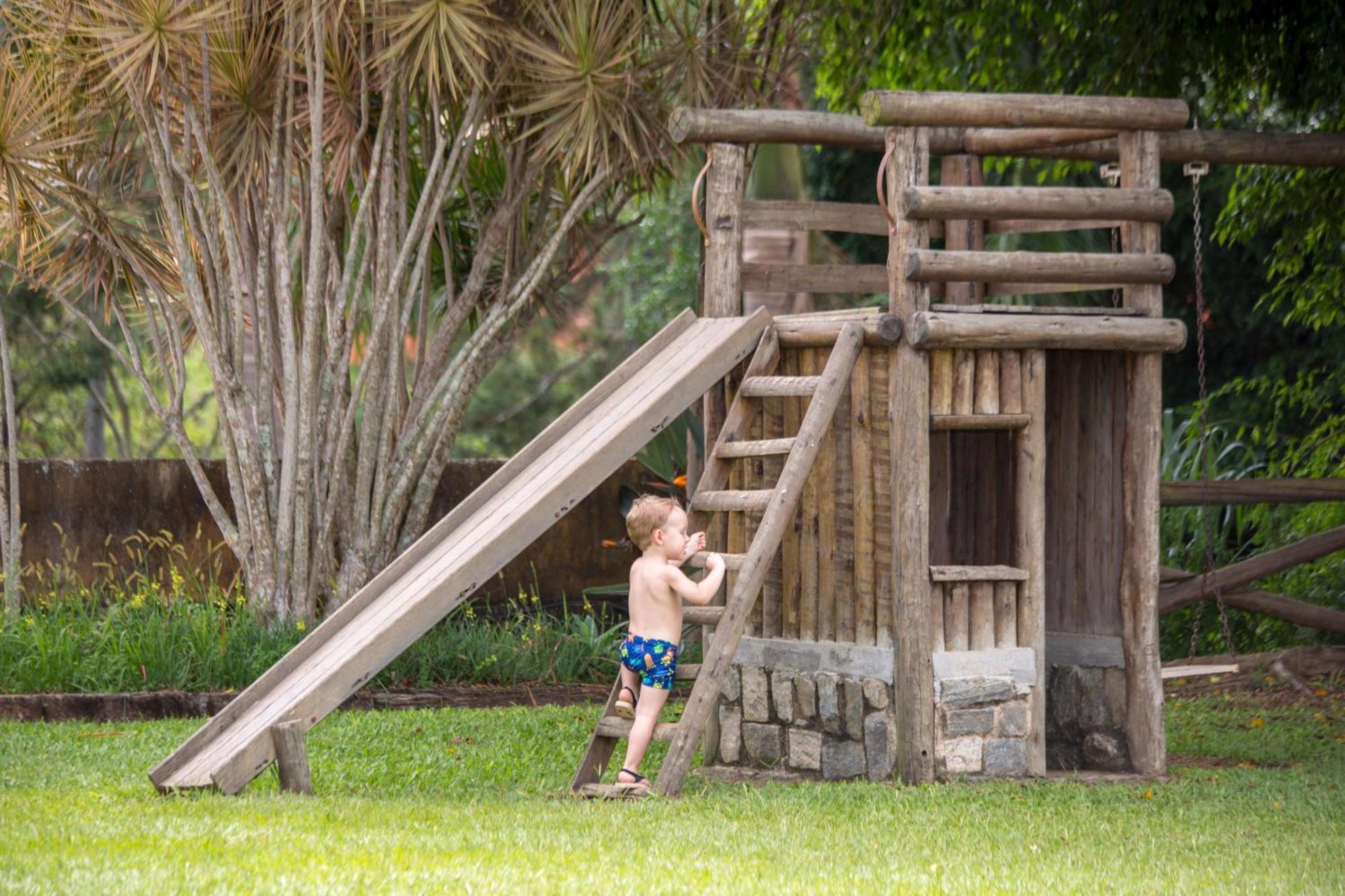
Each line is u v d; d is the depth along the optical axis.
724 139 28.12
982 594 25.45
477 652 39.34
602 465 24.36
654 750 29.75
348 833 18.84
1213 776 26.44
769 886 16.23
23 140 35.16
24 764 25.73
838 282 29.47
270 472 38.88
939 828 20.66
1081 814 22.05
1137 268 26.23
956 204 24.92
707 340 27.05
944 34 46.69
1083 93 43.59
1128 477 27.16
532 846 18.41
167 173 36.41
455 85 36.84
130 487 43.59
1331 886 17.28
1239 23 40.41
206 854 17.08
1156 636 26.97
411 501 41.19
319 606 39.38
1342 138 28.11
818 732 26.45
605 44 36.19
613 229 44.47
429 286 42.69
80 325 65.25
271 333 39.41
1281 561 37.78
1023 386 25.84
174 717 33.72
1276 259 45.56
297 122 37.78
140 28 33.69
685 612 24.69
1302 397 49.09
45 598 39.94
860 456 25.81
